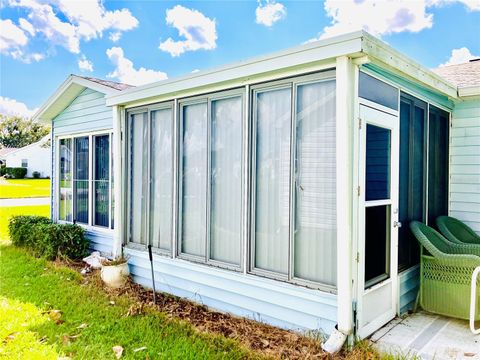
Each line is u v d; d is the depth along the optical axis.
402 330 3.26
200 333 3.24
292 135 3.25
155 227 4.64
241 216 3.63
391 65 3.00
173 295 4.32
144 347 2.98
